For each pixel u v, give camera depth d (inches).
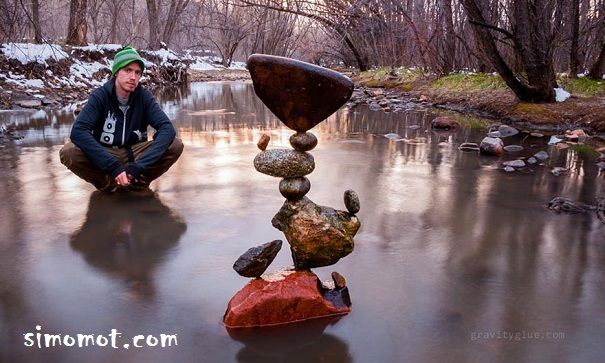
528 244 114.9
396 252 109.0
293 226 85.0
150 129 284.4
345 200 88.5
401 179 169.8
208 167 183.3
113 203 140.9
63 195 147.9
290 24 1098.1
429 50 482.6
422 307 86.7
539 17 293.1
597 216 134.4
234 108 398.6
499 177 174.2
